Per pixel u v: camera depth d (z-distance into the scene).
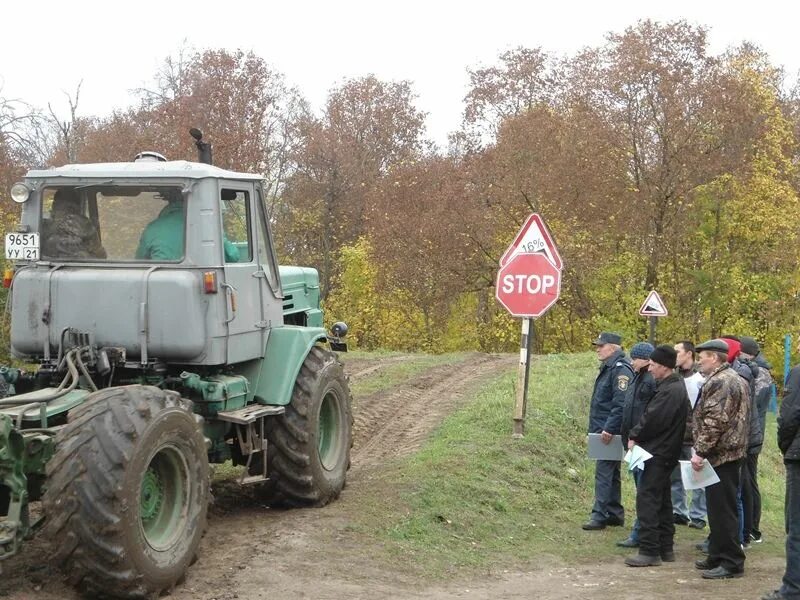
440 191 33.72
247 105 31.97
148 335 6.62
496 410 12.50
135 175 6.79
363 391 14.91
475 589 6.64
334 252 41.84
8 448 5.31
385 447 11.20
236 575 6.21
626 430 8.48
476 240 33.06
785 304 33.62
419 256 34.12
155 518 5.93
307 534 7.17
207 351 6.72
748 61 32.91
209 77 31.86
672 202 31.27
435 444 10.63
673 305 32.84
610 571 7.52
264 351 7.64
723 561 7.32
